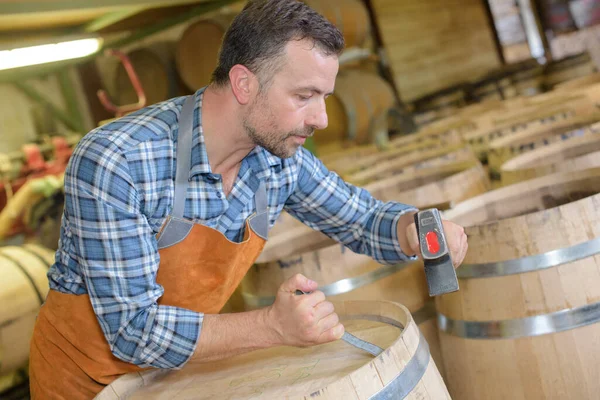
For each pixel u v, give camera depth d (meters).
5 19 5.87
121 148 1.84
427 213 1.99
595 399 2.35
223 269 2.04
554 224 2.35
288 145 1.89
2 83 7.72
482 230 2.44
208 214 2.01
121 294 1.82
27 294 4.23
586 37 15.03
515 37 15.18
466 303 2.53
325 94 1.84
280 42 1.77
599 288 2.35
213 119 1.93
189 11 7.63
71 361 2.10
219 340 1.79
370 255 2.30
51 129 7.84
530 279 2.38
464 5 14.08
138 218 1.83
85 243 1.82
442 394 1.78
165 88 8.05
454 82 13.08
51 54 6.46
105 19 6.95
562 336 2.35
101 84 8.59
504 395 2.48
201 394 1.86
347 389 1.56
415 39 12.35
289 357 1.98
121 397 1.98
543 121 5.09
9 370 4.19
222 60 1.89
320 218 2.34
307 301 1.71
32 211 5.37
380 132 8.23
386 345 1.82
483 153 5.02
